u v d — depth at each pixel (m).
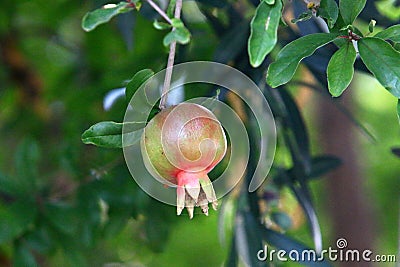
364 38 0.81
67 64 1.37
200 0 0.97
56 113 1.33
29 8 1.30
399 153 1.03
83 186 1.09
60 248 1.08
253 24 0.78
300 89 1.21
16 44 1.37
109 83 1.13
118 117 1.07
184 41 0.78
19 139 1.36
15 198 1.05
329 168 1.06
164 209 1.13
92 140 0.81
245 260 1.02
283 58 0.82
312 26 0.92
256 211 1.02
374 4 0.94
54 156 1.21
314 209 1.02
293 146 1.02
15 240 1.06
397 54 0.81
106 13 0.79
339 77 0.81
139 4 0.80
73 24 1.31
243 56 0.97
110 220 1.10
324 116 1.34
